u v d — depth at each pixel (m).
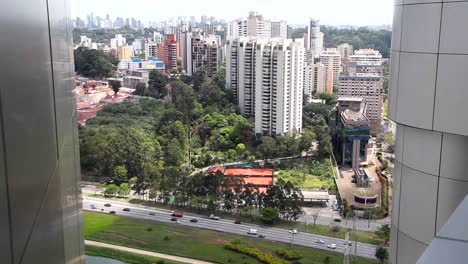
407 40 3.20
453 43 2.92
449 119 2.97
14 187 1.82
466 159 2.99
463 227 1.79
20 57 2.01
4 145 1.73
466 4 2.84
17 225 1.82
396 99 3.36
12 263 1.73
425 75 3.08
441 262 1.65
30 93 2.21
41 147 2.46
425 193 3.22
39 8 2.59
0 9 1.72
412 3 3.14
